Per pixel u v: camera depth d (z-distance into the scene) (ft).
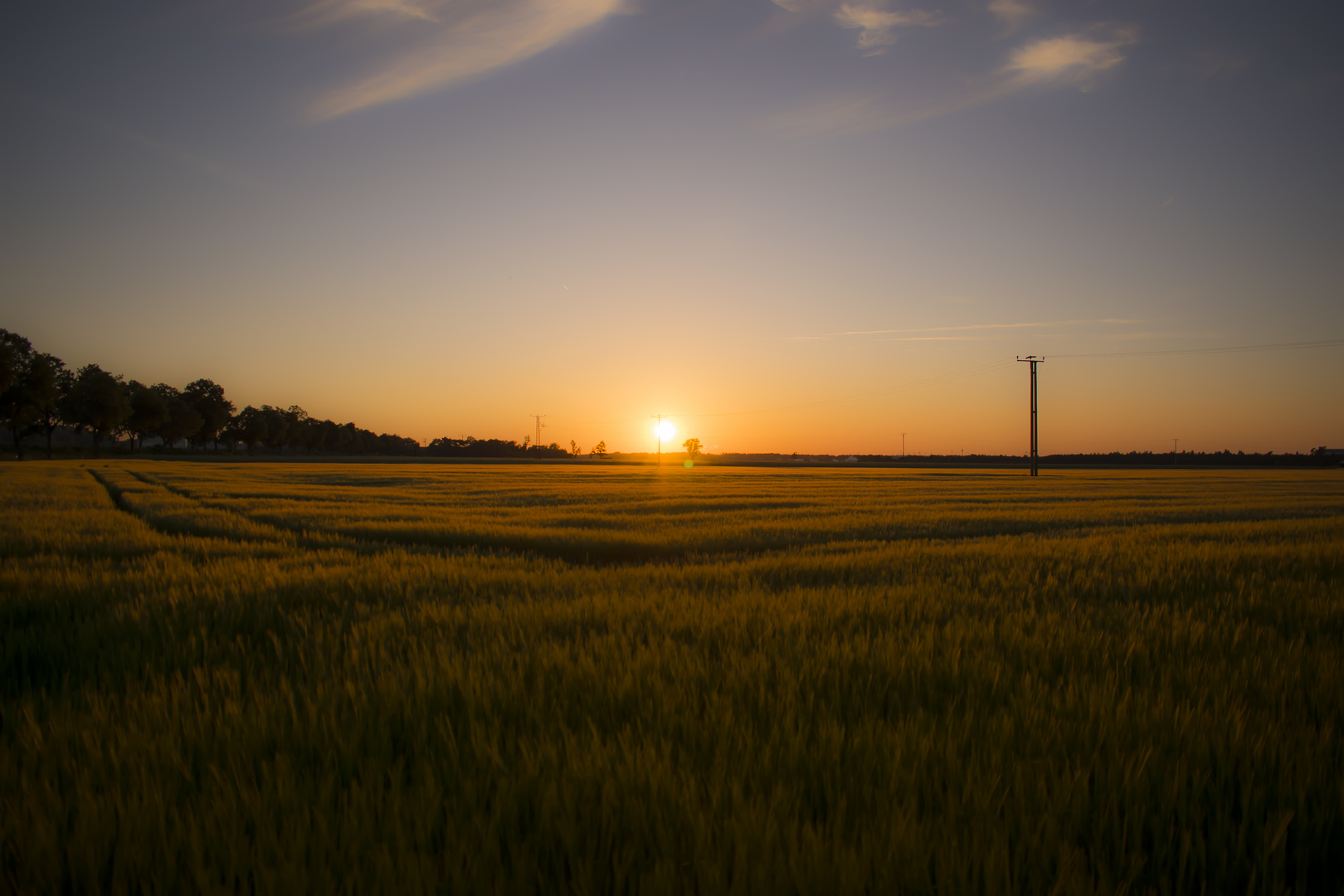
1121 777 8.42
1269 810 7.77
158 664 14.12
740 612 18.58
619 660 13.56
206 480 139.54
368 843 7.09
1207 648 14.90
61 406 301.84
